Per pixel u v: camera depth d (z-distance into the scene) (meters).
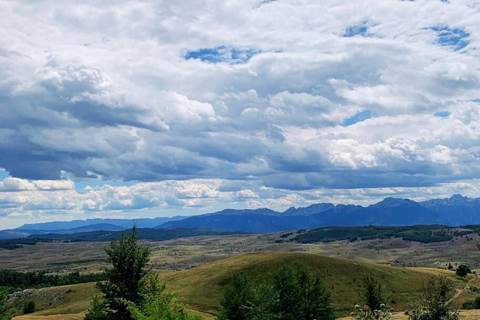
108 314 48.56
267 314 58.47
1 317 46.69
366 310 26.34
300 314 65.38
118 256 49.25
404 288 115.06
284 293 66.44
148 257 50.66
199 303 101.38
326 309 67.38
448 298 28.52
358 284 115.00
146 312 33.41
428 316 26.78
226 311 62.81
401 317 43.97
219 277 115.75
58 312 119.50
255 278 113.00
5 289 49.00
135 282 48.53
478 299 90.50
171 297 33.34
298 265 74.81
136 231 52.31
